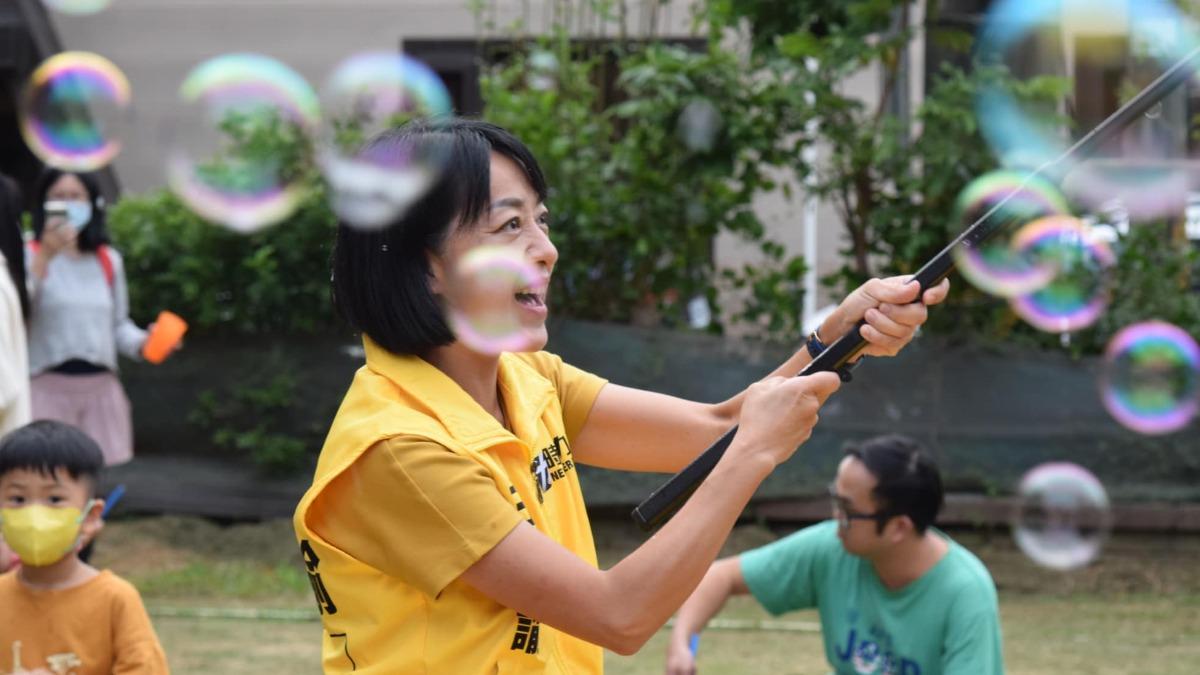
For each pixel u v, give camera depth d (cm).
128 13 1149
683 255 977
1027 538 898
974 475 916
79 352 774
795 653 720
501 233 256
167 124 1078
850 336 264
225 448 978
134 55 1148
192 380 975
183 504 970
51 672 443
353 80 944
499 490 251
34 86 788
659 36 1124
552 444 275
